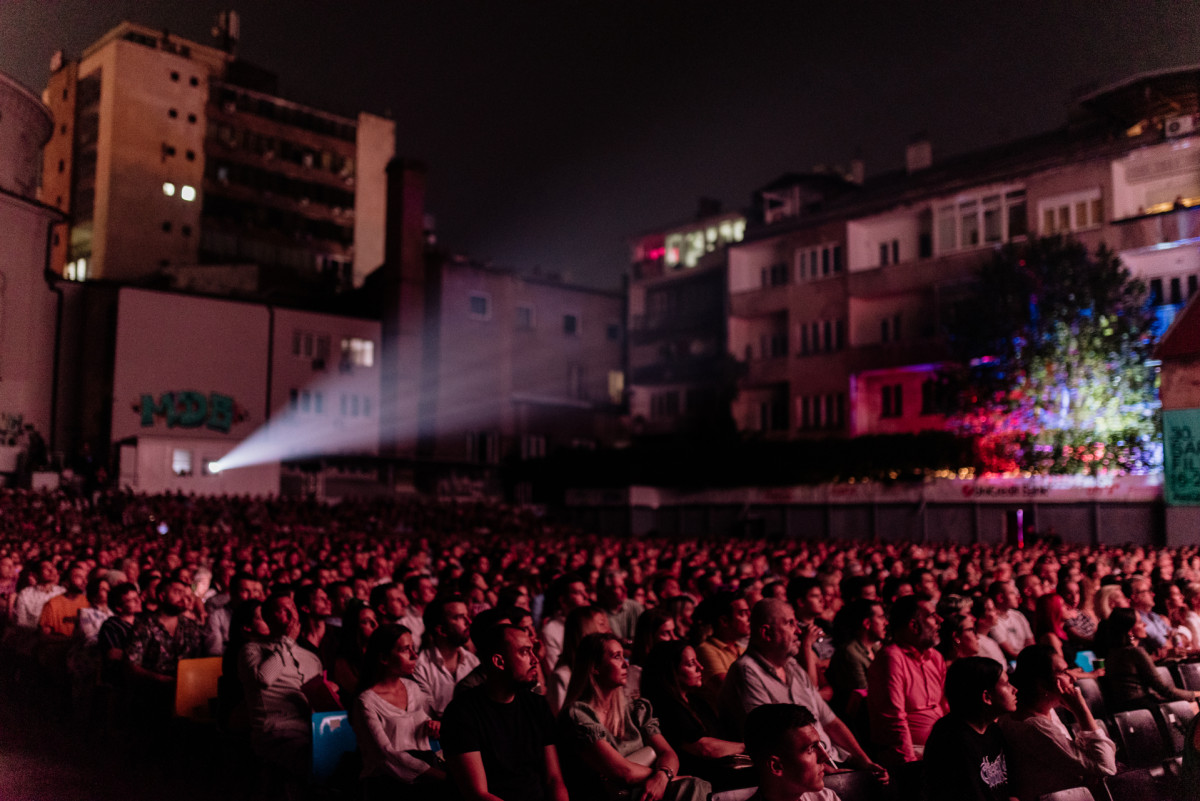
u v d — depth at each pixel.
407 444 54.09
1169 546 29.58
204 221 65.62
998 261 36.62
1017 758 5.70
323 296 61.31
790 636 6.52
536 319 59.56
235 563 12.78
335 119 72.56
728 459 44.75
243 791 7.88
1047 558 14.36
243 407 48.69
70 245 65.25
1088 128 41.62
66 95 66.38
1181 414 30.53
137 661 9.55
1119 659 8.43
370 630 8.00
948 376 37.56
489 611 6.47
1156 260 36.78
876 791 5.54
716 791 6.07
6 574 14.59
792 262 49.81
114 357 44.94
